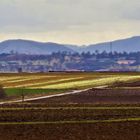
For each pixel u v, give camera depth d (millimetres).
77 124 93062
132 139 79375
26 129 88062
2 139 79562
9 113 107250
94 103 132375
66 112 108938
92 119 99188
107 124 92938
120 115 104688
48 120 97938
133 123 93938
